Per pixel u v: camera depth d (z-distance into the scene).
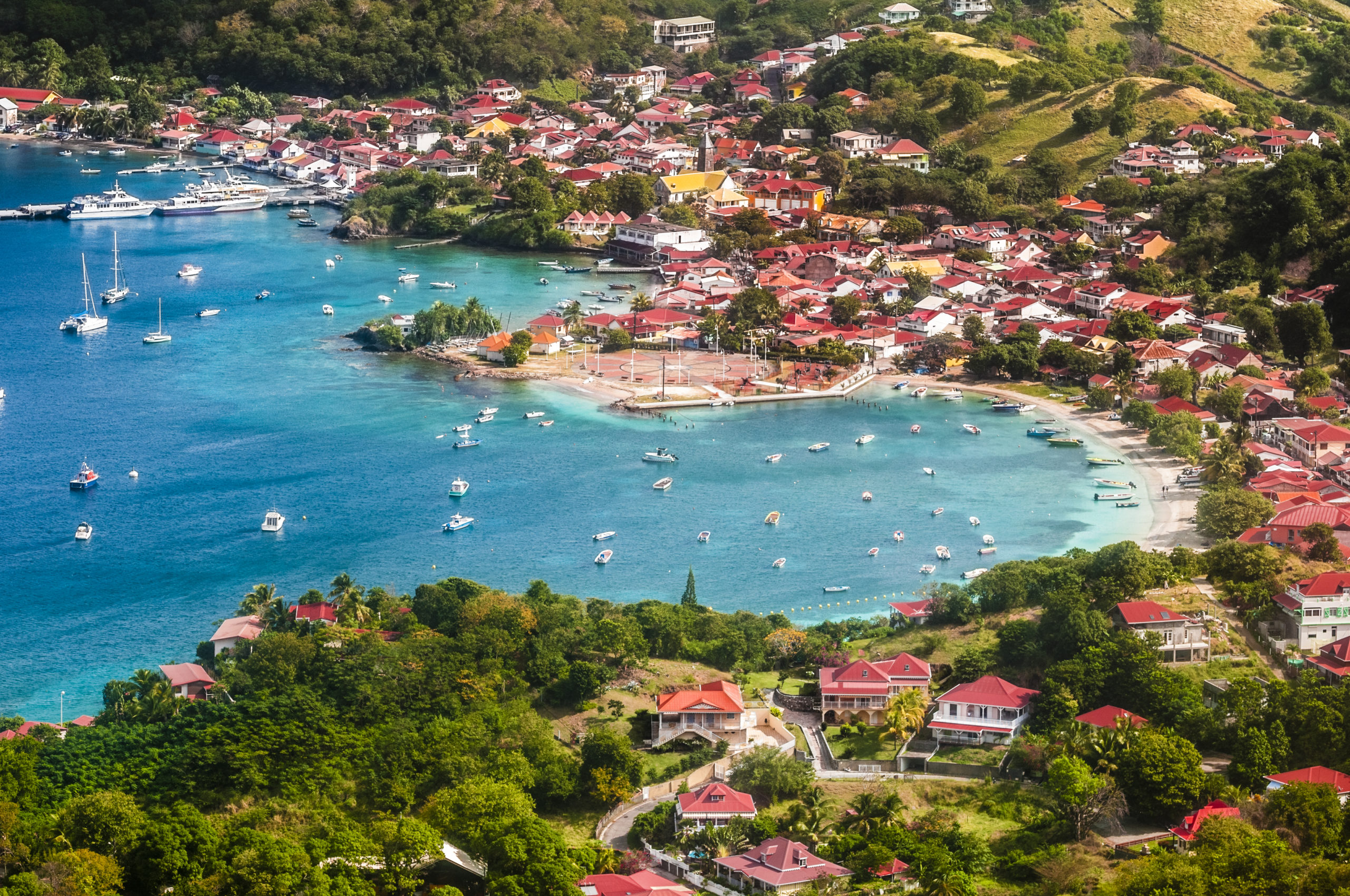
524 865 168.00
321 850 167.88
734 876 172.38
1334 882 159.50
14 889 153.88
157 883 164.38
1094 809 183.38
